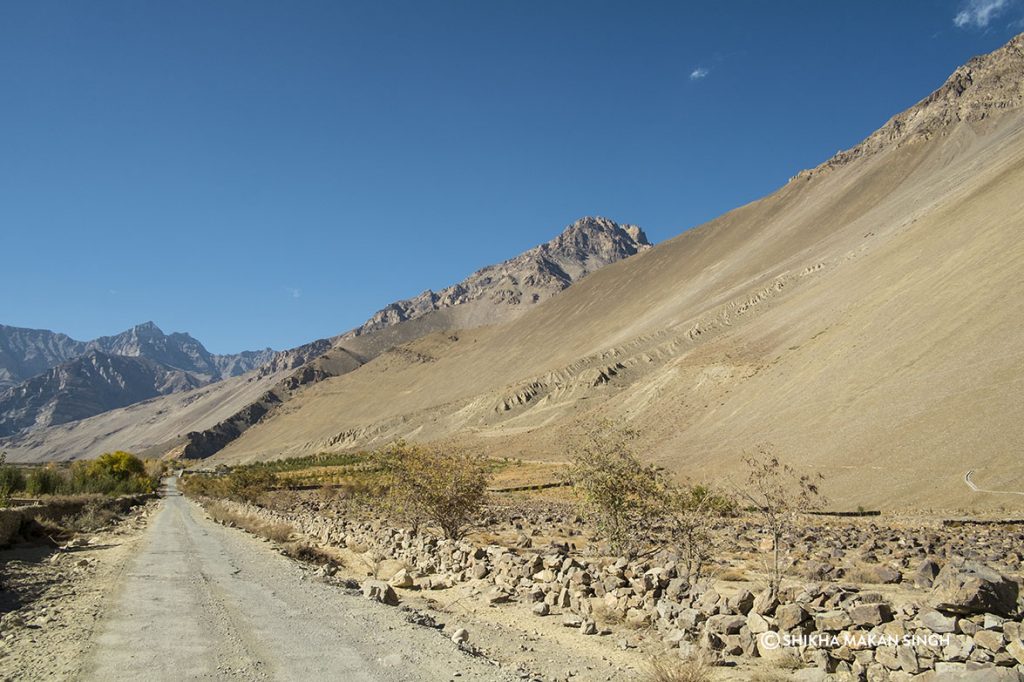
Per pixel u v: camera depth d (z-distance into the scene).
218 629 9.89
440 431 168.00
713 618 9.70
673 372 106.81
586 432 16.64
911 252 89.38
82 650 8.62
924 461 45.03
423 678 7.71
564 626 11.15
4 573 15.17
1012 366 49.56
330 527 26.95
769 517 12.95
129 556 19.59
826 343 79.69
